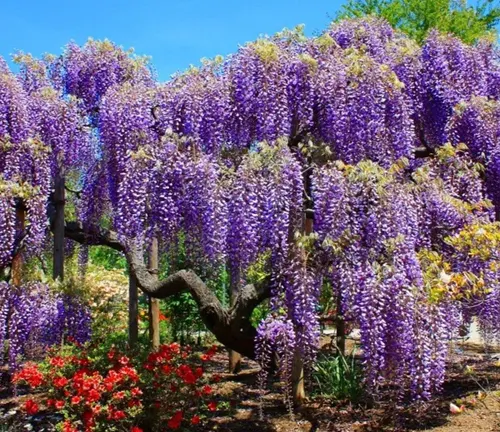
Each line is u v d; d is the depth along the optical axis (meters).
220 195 4.87
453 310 5.02
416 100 6.28
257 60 5.18
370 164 4.75
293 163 4.72
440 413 5.13
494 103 6.20
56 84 7.79
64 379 4.83
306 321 4.66
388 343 4.40
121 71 7.71
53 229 8.12
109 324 8.73
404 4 18.94
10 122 6.38
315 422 5.18
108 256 15.35
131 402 4.71
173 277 6.67
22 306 6.13
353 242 4.61
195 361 7.57
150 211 5.07
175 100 5.35
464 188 5.86
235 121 5.34
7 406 6.12
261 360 4.88
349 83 5.30
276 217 4.62
